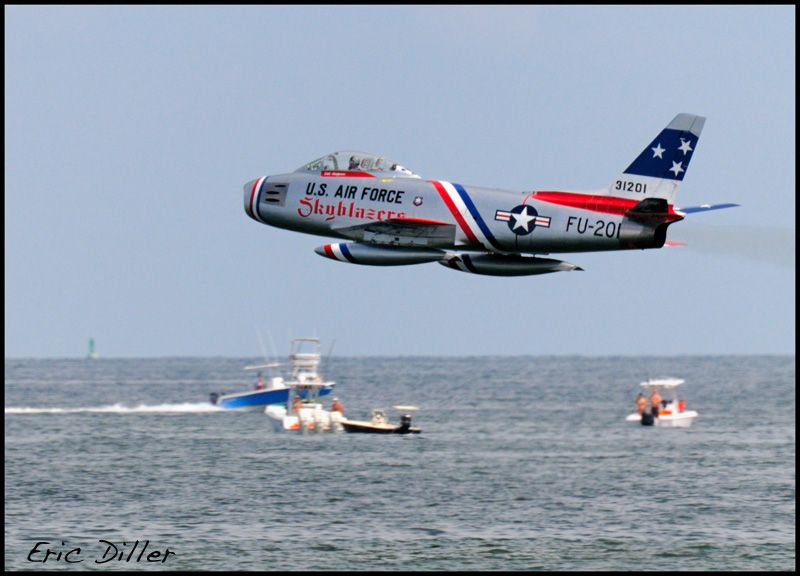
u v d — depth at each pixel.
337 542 194.12
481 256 160.50
